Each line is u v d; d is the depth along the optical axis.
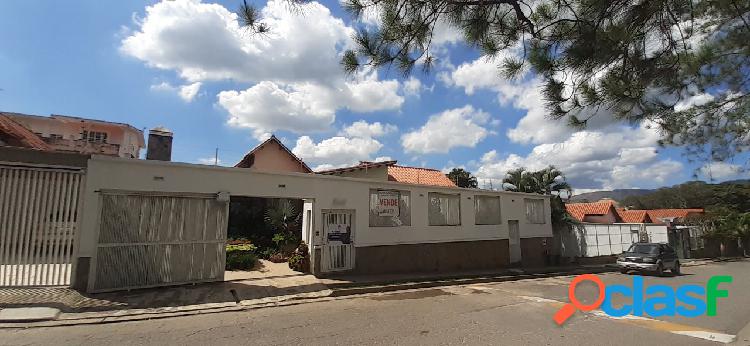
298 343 6.42
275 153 26.33
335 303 9.92
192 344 6.32
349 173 24.48
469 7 4.41
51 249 9.02
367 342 6.52
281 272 13.41
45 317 7.46
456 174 41.16
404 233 15.02
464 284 13.98
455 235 16.66
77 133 32.34
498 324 7.96
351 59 4.73
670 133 6.78
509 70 4.81
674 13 4.42
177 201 10.53
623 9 4.27
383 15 4.47
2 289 8.50
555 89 4.75
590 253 24.19
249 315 8.41
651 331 7.75
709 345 6.91
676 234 30.03
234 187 11.36
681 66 4.90
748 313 9.67
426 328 7.51
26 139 16.36
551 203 23.56
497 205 18.86
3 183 8.65
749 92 6.74
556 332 7.48
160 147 18.39
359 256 13.80
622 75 4.63
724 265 25.66
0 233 8.59
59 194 9.12
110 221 9.57
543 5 4.43
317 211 13.07
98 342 6.34
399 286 12.36
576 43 4.49
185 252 10.58
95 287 9.23
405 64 4.79
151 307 8.62
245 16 4.08
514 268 18.45
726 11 4.80
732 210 41.69
